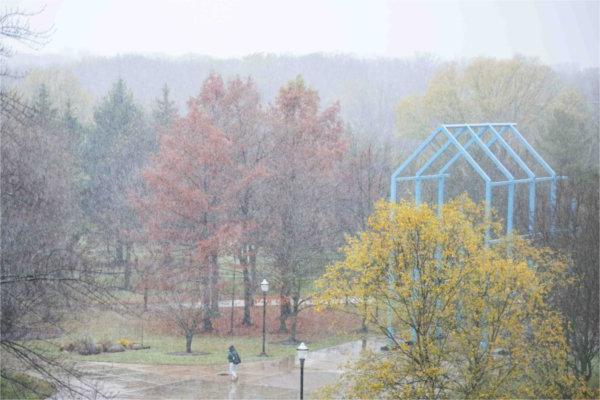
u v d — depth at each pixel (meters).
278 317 53.81
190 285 55.69
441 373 24.95
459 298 25.97
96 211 61.44
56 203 35.94
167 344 48.09
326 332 52.81
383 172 64.06
